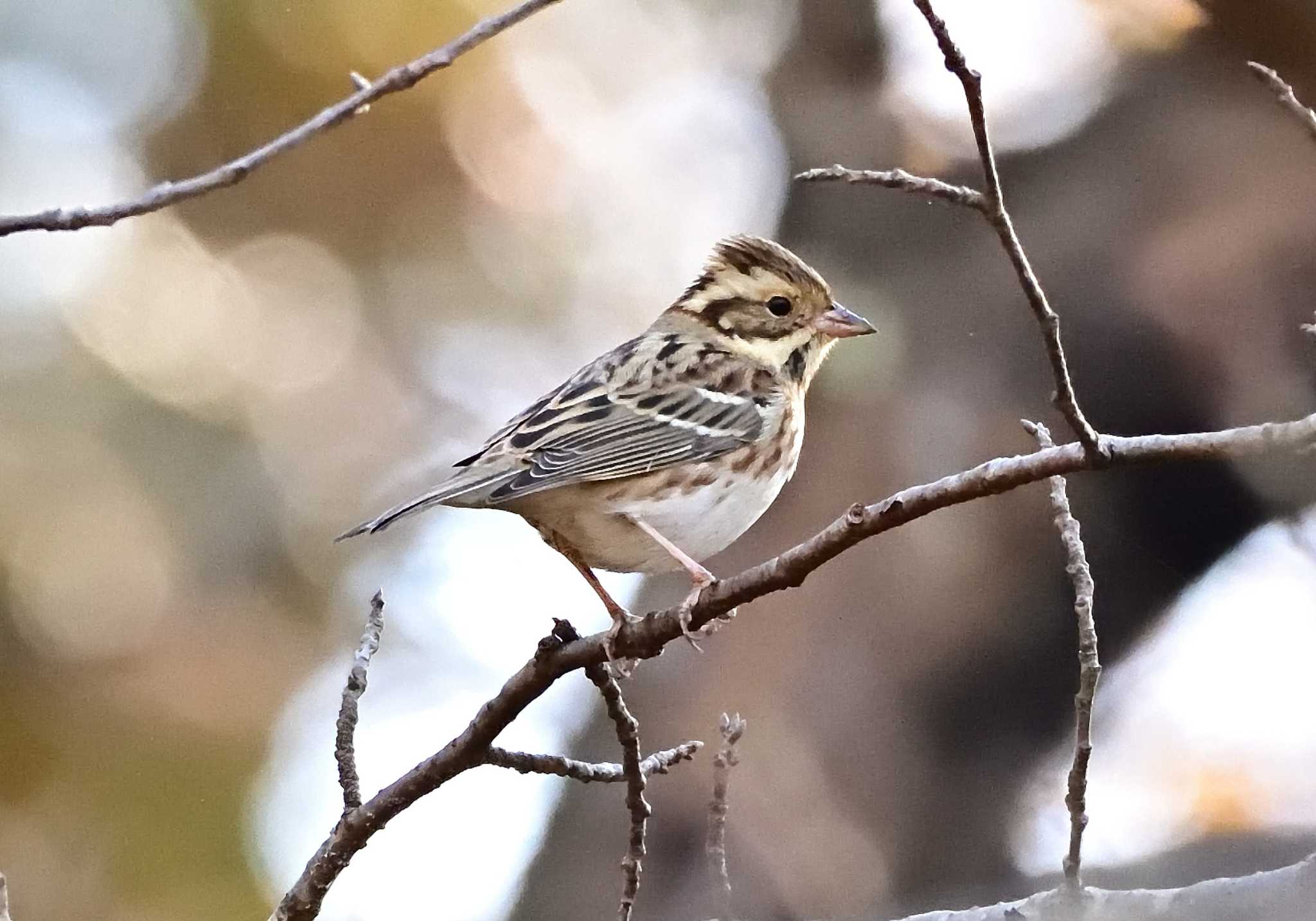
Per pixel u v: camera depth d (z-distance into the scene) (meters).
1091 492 13.44
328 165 14.20
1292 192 12.95
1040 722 13.62
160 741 13.35
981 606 13.28
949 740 13.29
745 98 15.45
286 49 13.89
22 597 13.48
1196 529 13.48
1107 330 13.06
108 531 13.71
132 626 13.65
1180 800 13.73
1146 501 13.44
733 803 12.57
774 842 12.45
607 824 12.95
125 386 14.10
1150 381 13.02
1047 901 7.45
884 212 14.00
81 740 13.28
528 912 13.02
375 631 8.02
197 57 13.98
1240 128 13.35
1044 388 13.31
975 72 6.24
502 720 7.77
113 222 7.85
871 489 13.33
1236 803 13.64
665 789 12.81
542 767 7.91
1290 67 13.42
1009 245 6.27
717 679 13.09
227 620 13.93
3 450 13.70
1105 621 13.91
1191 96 13.67
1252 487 13.09
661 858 12.66
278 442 14.45
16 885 12.84
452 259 14.71
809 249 14.18
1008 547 13.40
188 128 14.15
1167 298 12.88
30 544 13.57
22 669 13.38
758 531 13.53
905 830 12.80
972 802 13.12
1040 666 13.51
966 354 13.48
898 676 13.12
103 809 13.12
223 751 13.41
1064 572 13.44
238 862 13.22
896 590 13.28
